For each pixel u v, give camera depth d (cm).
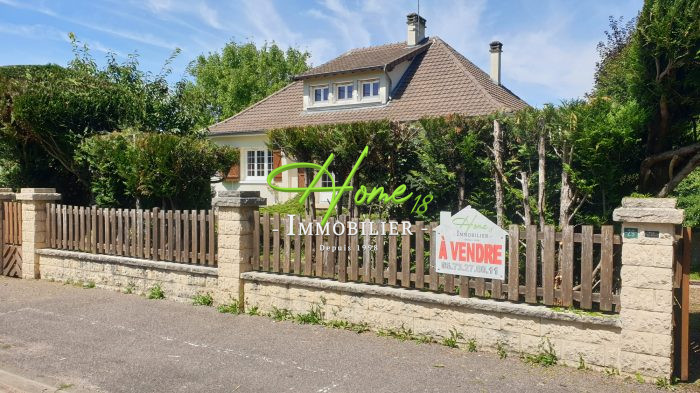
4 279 1073
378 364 579
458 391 505
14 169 1391
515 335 590
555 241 577
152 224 920
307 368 571
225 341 664
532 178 736
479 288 621
